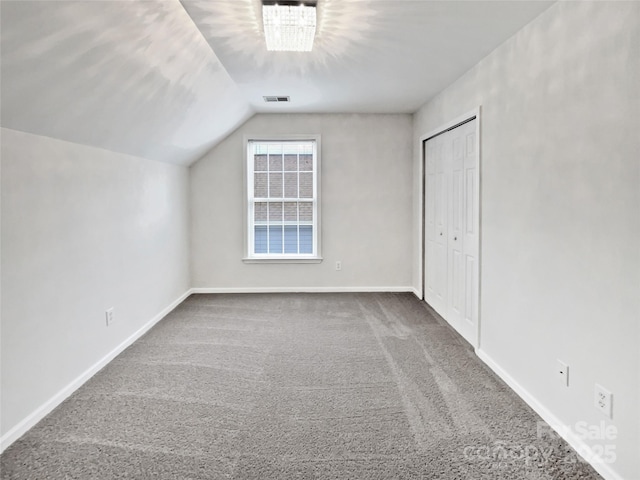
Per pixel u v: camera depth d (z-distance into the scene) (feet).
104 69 6.79
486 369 9.12
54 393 7.48
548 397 6.98
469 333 10.80
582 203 6.06
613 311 5.46
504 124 8.50
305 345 10.60
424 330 11.76
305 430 6.73
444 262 12.85
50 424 6.88
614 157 5.41
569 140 6.35
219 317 13.07
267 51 9.16
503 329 8.62
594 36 5.75
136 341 10.91
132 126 9.47
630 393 5.19
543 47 7.05
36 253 7.04
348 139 15.94
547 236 6.98
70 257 8.04
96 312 9.03
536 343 7.34
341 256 16.30
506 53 8.41
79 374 8.33
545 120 7.00
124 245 10.47
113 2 5.64
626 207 5.22
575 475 5.66
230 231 16.15
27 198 6.81
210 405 7.53
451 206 12.18
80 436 6.53
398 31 8.04
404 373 8.92
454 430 6.73
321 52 9.18
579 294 6.15
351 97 13.32
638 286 5.05
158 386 8.29
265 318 12.94
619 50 5.28
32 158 6.94
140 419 7.04
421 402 7.66
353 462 5.92
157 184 12.76
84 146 8.57
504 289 8.56
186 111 10.97
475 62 9.83
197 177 15.94
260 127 15.84
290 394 7.97
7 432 6.31
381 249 16.31
